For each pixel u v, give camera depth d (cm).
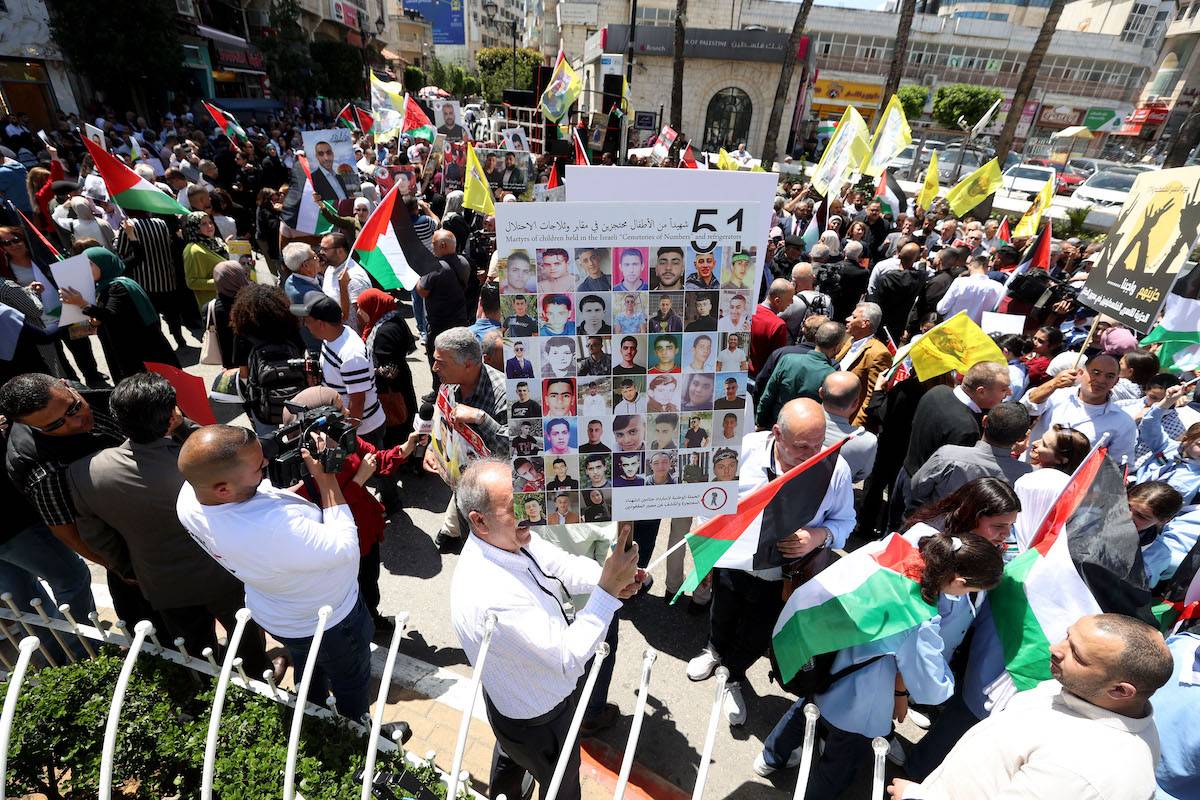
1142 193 390
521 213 135
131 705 207
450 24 5916
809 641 229
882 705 218
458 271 612
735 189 152
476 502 181
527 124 1834
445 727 287
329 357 383
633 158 1683
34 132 1659
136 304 506
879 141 930
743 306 151
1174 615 252
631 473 164
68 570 298
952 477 324
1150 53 4597
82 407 245
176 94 2345
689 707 315
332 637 230
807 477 262
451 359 330
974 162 2145
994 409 318
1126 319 385
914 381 448
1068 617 211
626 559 182
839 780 237
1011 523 233
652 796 267
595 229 139
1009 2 5453
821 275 739
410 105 1348
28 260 559
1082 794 141
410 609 369
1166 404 394
